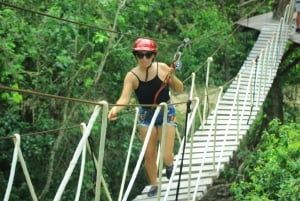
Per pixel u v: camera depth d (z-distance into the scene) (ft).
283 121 43.62
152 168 16.96
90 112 32.01
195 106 17.10
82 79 30.30
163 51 41.45
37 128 30.07
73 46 28.99
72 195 30.86
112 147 32.96
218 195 30.68
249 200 20.10
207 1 47.67
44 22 27.78
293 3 42.16
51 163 29.25
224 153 22.11
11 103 26.68
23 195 31.37
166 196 15.93
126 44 32.91
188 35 41.14
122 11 32.37
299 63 46.16
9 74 25.40
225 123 25.71
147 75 15.29
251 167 28.84
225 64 45.09
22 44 26.63
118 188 33.58
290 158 20.48
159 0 39.88
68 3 29.58
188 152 21.85
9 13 25.93
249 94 30.14
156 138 16.40
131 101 33.01
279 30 36.76
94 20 29.89
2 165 31.24
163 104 14.15
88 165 30.55
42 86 29.45
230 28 44.37
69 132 30.32
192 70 40.73
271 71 33.45
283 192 18.53
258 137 42.19
